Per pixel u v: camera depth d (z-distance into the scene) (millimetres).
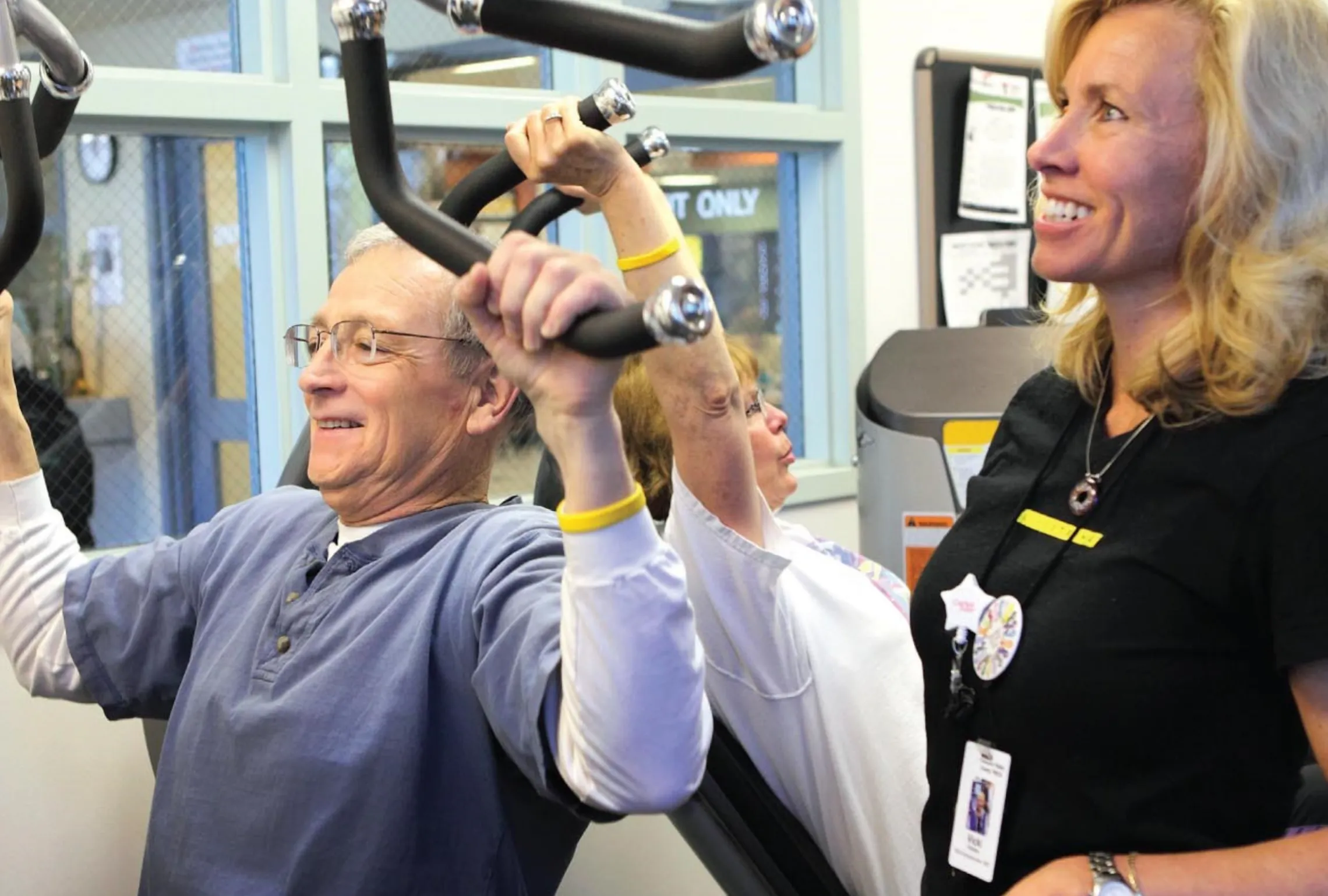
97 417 2488
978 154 3711
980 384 2650
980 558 1289
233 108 2496
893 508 2656
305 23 2578
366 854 1138
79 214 2436
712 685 1512
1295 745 1154
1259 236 1102
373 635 1189
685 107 3150
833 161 3461
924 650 1334
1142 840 1140
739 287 3453
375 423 1272
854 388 3508
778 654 1484
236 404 2664
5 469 1456
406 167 2812
